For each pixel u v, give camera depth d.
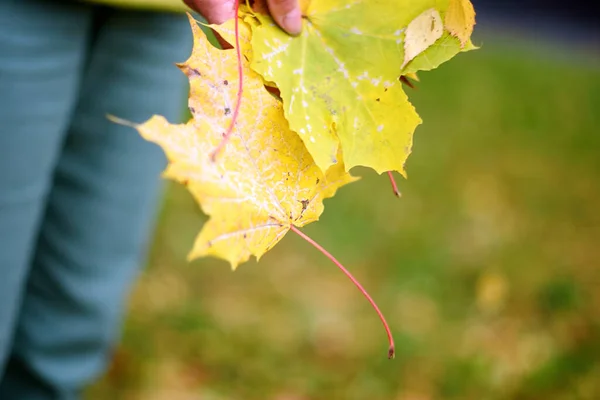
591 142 3.10
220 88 0.74
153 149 1.08
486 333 1.70
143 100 1.06
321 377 1.49
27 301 1.10
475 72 3.67
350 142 0.76
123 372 1.40
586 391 1.49
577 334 1.73
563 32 5.52
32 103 0.94
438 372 1.54
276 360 1.52
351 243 2.00
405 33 0.76
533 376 1.52
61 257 1.08
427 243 2.07
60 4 0.93
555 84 3.75
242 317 1.64
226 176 0.73
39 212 1.00
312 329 1.63
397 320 1.71
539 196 2.54
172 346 1.50
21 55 0.92
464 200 2.39
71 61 0.96
